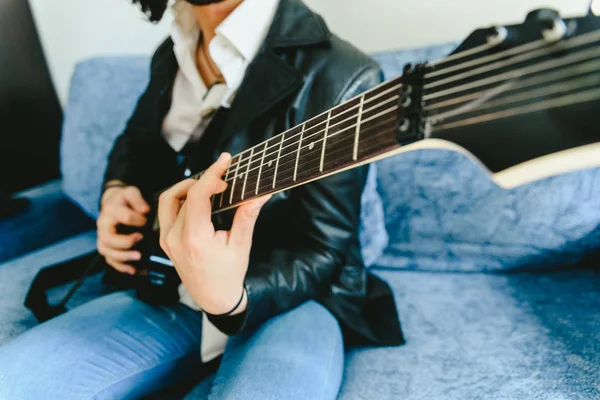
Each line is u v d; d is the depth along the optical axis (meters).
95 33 1.57
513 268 0.91
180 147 0.95
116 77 1.25
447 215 0.94
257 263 0.69
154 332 0.76
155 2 1.02
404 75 0.41
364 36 1.19
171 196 0.66
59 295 1.02
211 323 0.68
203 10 0.84
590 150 0.29
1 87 1.53
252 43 0.79
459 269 0.95
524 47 0.33
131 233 0.90
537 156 0.31
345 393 0.66
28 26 1.56
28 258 1.13
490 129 0.34
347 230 0.73
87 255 1.02
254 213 0.57
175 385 0.81
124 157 1.04
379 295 0.83
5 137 1.57
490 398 0.61
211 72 0.92
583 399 0.58
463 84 0.36
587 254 0.86
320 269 0.71
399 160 0.97
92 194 1.24
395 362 0.71
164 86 0.97
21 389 0.62
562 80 0.31
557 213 0.85
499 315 0.80
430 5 1.09
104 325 0.75
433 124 0.37
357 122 0.45
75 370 0.66
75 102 1.28
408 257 0.99
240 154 0.66
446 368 0.68
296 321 0.67
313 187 0.72
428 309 0.85
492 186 0.89
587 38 0.30
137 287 0.83
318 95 0.73
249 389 0.53
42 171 1.71
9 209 1.20
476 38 0.37
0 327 0.88
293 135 0.55
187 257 0.56
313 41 0.75
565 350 0.67
